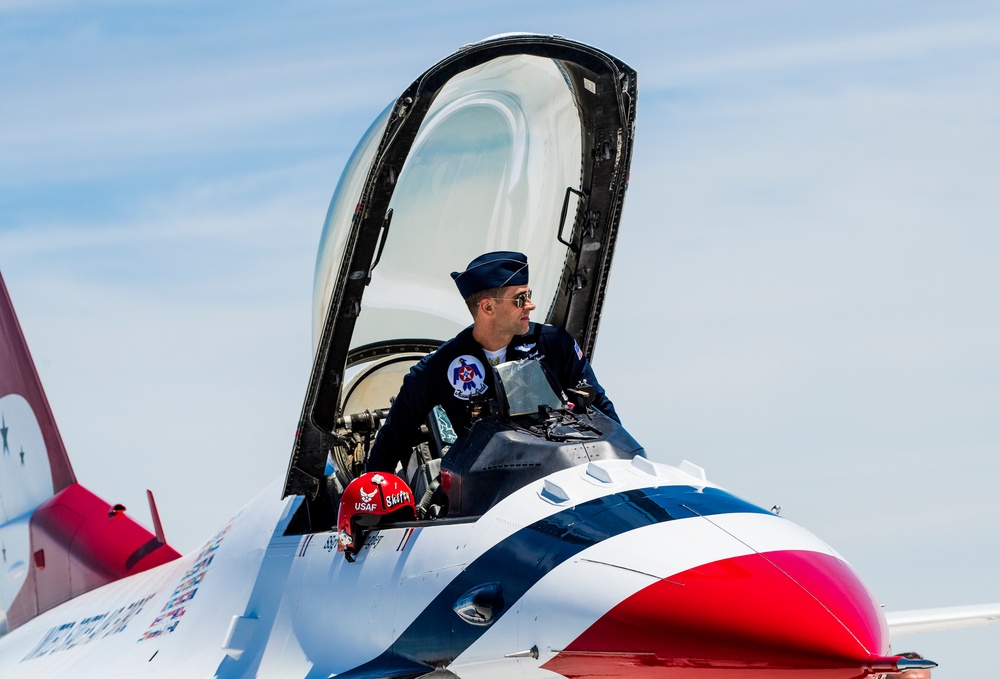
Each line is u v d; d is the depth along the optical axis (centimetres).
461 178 1911
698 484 1520
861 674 1280
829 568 1373
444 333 2055
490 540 1481
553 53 1733
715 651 1296
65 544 2728
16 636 2686
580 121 1872
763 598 1305
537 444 1576
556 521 1448
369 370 2020
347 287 1770
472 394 1772
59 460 2777
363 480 1648
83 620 2439
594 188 1920
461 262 2009
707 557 1345
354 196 1730
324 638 1673
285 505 1944
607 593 1345
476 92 1800
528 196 1998
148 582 2331
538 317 2045
